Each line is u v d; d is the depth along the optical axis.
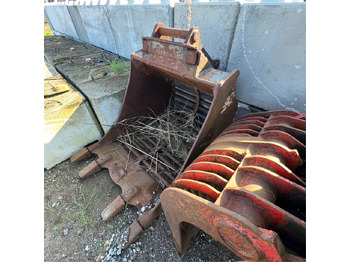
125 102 3.07
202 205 1.23
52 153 3.07
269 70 2.21
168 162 2.88
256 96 2.49
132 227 2.28
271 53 2.11
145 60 2.50
